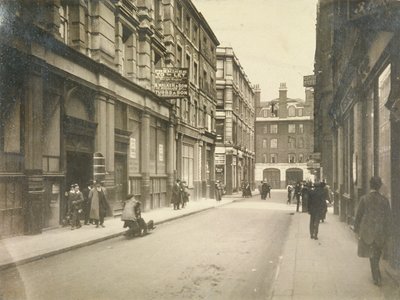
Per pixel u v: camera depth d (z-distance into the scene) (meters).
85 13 18.50
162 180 28.92
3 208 13.21
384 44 9.55
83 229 16.06
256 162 72.19
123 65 23.20
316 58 35.88
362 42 11.69
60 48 15.68
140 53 24.70
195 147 37.88
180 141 32.72
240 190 58.19
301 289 7.42
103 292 7.63
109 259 10.77
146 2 25.06
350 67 14.62
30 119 14.15
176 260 10.62
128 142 22.69
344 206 19.53
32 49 13.98
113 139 20.36
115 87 20.72
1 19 12.90
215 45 45.25
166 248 12.45
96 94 18.94
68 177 18.55
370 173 12.68
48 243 12.55
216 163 52.44
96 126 18.91
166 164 29.92
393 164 8.73
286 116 71.75
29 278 8.70
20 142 14.03
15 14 13.23
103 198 16.86
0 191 13.09
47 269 9.58
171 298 7.26
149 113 25.33
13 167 13.70
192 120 36.34
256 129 72.75
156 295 7.45
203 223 19.62
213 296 7.41
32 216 14.25
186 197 28.62
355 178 15.13
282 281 8.02
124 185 22.47
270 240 14.05
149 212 24.61
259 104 73.56
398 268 8.36
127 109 22.53
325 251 11.61
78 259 10.77
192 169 37.34
